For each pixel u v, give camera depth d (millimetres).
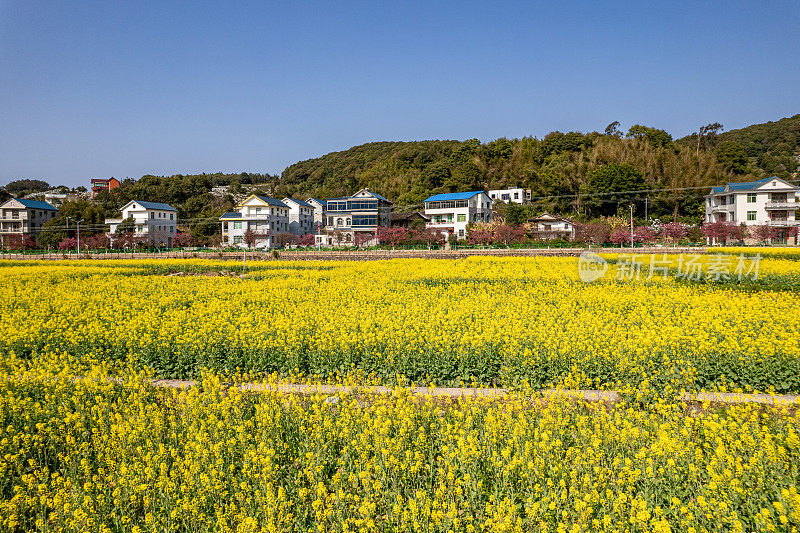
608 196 68875
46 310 16391
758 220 53344
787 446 6406
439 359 10219
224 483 5941
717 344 10391
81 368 10570
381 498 5805
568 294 18734
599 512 5422
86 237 68938
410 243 55250
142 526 5586
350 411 7777
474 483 5867
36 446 7031
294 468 6754
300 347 11039
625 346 10281
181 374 10891
